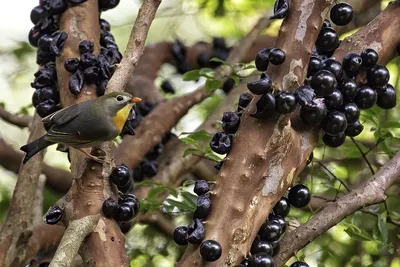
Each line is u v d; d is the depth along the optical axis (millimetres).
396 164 5656
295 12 5551
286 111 5504
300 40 5543
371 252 6152
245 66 6047
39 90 5730
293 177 5535
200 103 6453
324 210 5613
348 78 5586
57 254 5465
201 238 5488
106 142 5594
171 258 6289
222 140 5535
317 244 6207
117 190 5578
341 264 6215
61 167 6863
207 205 5504
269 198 5516
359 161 6273
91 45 5699
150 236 6320
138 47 5598
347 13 5609
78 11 5742
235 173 5516
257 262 5496
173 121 6293
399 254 6121
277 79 5527
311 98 5516
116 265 5523
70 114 5688
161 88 6625
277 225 5531
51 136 5695
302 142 5543
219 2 6723
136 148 6230
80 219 5508
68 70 5684
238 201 5508
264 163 5516
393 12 5629
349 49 5605
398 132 6215
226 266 5488
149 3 5602
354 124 5602
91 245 5523
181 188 5945
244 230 5500
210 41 7137
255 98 5535
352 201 5617
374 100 5590
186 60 6613
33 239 5922
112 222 5551
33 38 5785
